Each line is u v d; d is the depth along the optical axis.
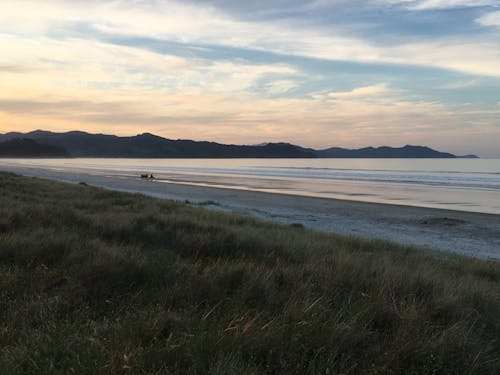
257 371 2.90
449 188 46.69
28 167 101.25
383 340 3.66
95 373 2.70
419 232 19.08
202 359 2.96
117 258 5.50
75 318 3.76
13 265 5.45
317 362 3.12
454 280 6.39
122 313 3.98
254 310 3.98
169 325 3.58
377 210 26.81
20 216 9.05
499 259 13.75
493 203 32.44
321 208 27.53
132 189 40.31
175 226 9.66
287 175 74.75
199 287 4.63
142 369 2.74
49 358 2.91
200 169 103.75
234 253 7.24
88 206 15.10
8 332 3.40
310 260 6.78
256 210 24.88
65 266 5.52
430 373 3.15
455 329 3.75
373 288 5.03
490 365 3.34
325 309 4.04
